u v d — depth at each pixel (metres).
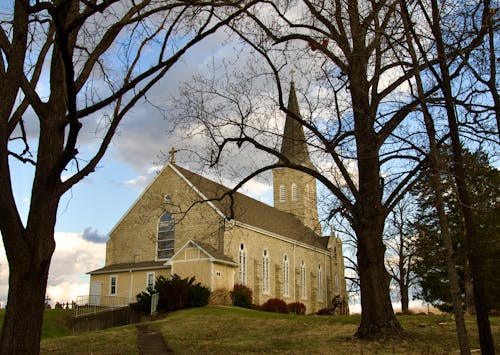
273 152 18.95
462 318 11.52
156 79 11.60
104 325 35.56
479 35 13.23
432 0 12.84
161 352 18.31
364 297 18.20
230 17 11.94
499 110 12.92
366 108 16.69
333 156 18.00
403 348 16.27
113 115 12.09
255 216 51.84
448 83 12.73
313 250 60.84
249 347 18.44
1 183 9.45
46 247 9.98
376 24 16.02
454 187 12.22
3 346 9.45
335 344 17.59
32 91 10.85
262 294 48.25
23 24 10.16
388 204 18.38
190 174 48.06
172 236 46.03
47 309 38.75
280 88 18.19
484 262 31.38
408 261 39.06
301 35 17.75
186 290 37.28
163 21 13.05
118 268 46.44
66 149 9.67
